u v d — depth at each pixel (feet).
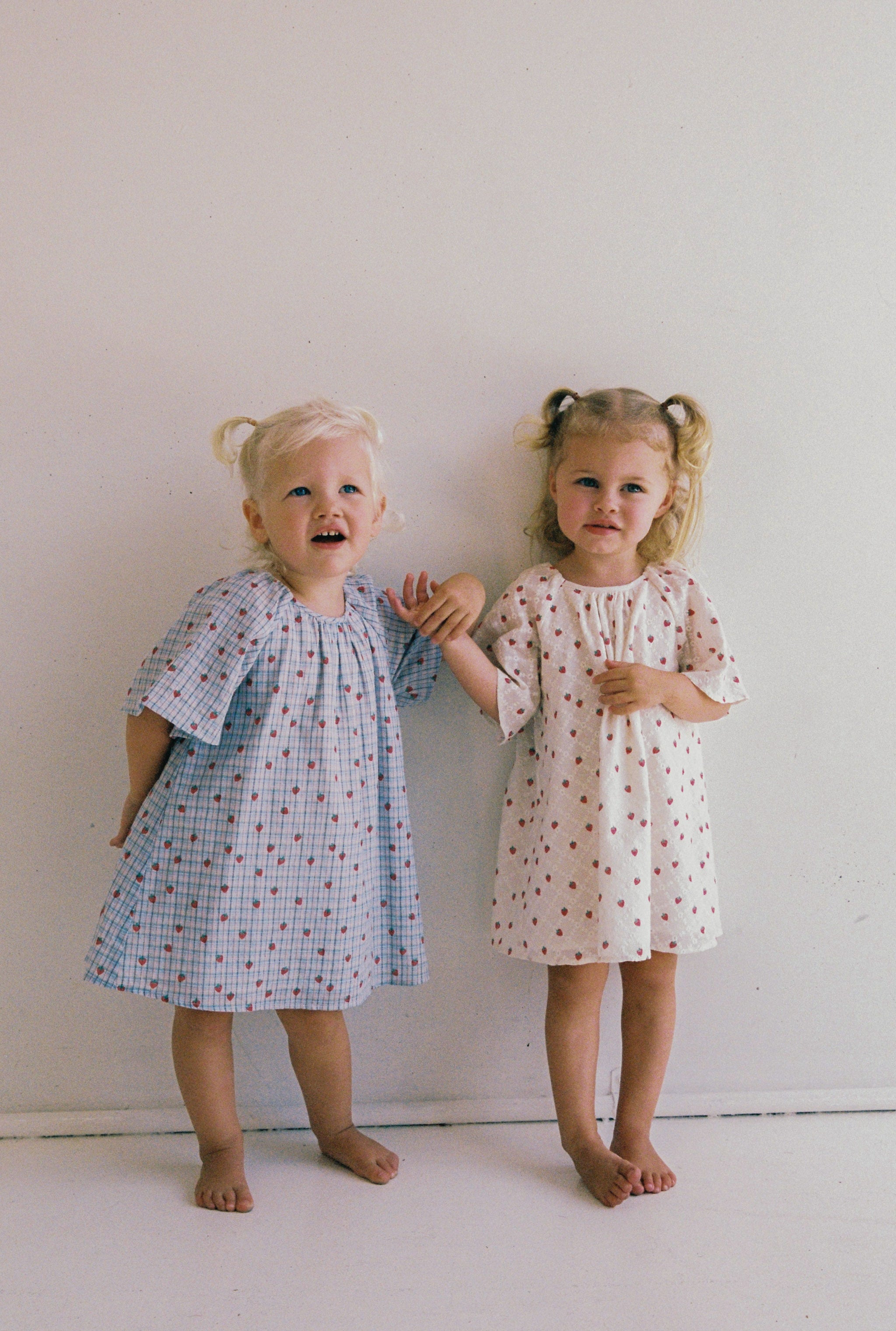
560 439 4.10
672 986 4.18
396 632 4.26
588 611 4.13
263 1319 3.12
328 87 4.22
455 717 4.43
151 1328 3.08
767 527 4.48
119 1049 4.40
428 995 4.49
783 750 4.55
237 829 3.70
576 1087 4.04
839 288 4.41
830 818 4.57
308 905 3.80
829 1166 4.04
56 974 4.37
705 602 4.20
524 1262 3.39
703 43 4.31
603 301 4.35
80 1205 3.75
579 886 3.98
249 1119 4.38
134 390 4.25
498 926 4.28
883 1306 3.17
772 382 4.42
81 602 4.29
